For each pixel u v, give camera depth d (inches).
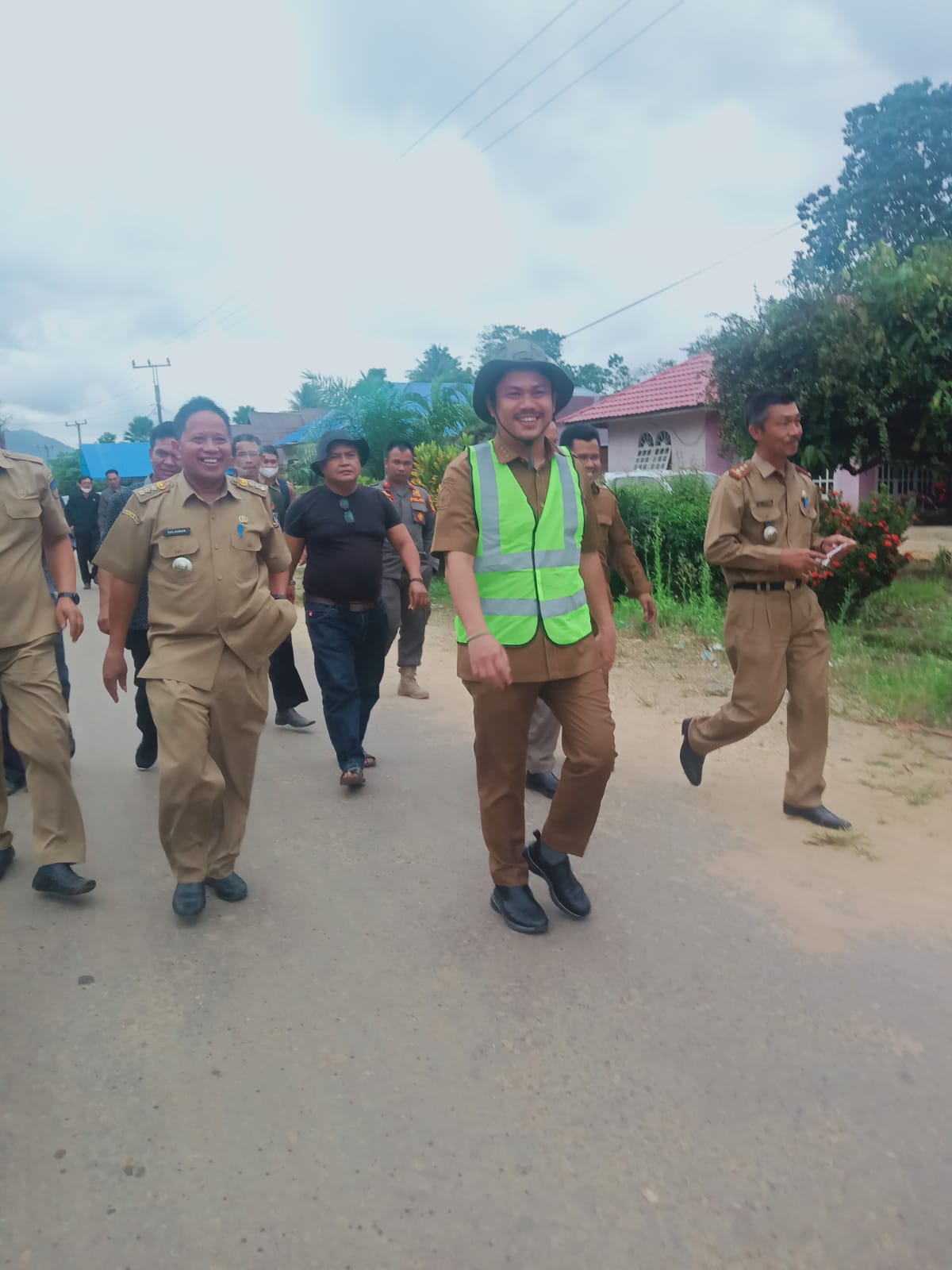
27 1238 81.4
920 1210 84.3
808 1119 95.6
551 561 126.2
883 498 349.7
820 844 162.9
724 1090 100.0
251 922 138.9
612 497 199.6
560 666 126.1
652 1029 110.9
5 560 140.7
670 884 148.5
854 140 1104.8
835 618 345.7
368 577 199.6
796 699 170.7
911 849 160.6
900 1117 96.0
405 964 126.1
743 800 184.4
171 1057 106.2
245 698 141.4
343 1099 99.3
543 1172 88.9
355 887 150.3
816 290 426.6
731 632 170.4
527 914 134.5
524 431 123.3
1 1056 106.4
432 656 339.0
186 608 137.4
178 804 135.4
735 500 165.6
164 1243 81.0
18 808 187.9
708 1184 87.2
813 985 119.7
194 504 139.3
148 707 204.4
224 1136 93.7
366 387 777.6
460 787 197.8
